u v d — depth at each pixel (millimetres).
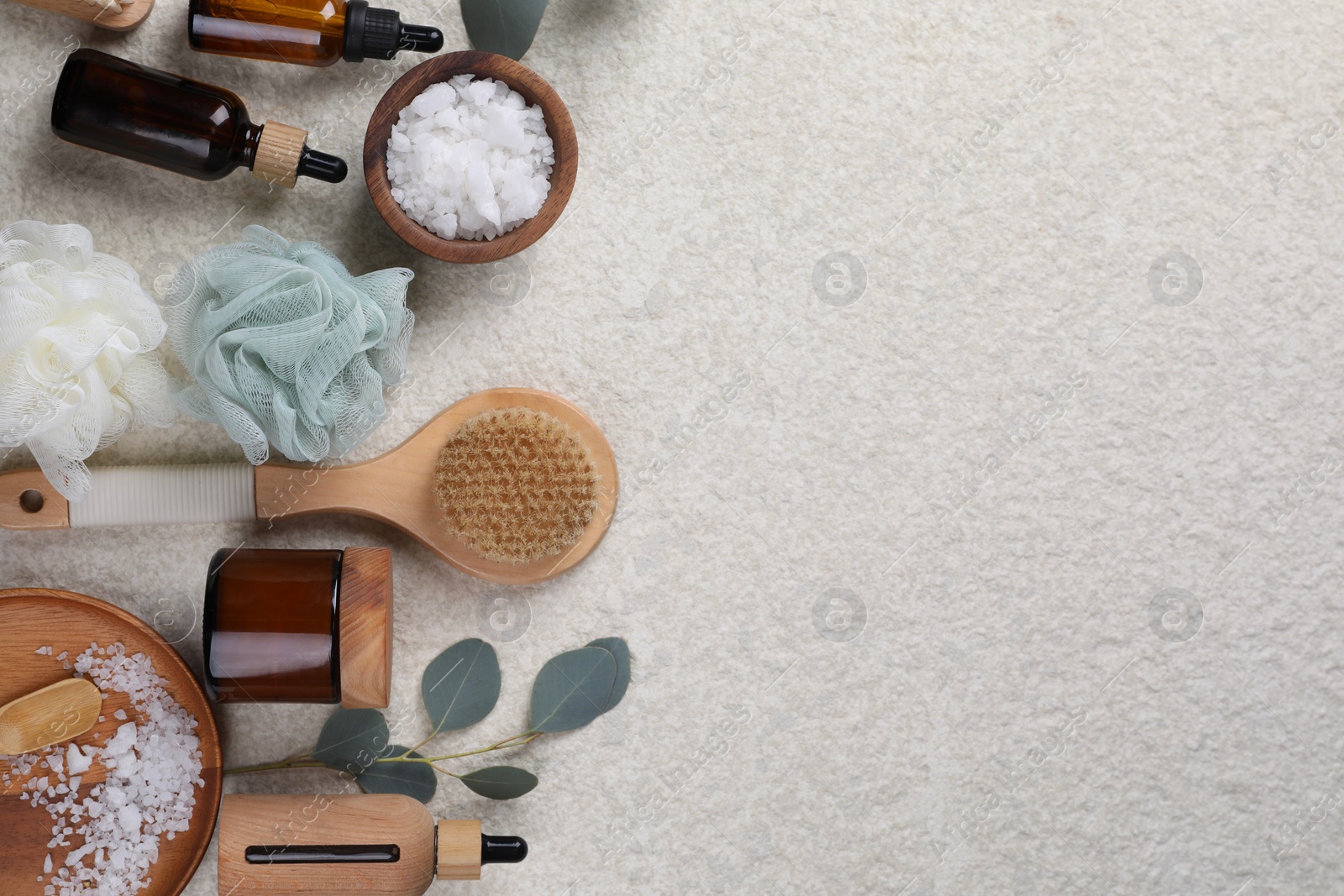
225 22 813
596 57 865
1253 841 889
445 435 842
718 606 871
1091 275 886
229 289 799
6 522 821
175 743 829
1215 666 891
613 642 860
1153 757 887
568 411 847
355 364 807
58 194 845
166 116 807
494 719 862
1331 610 895
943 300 879
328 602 802
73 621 825
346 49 814
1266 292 894
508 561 819
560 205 815
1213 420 892
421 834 810
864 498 876
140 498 826
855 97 875
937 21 879
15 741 813
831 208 875
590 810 865
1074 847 883
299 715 857
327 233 854
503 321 862
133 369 807
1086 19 885
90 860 831
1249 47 893
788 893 872
